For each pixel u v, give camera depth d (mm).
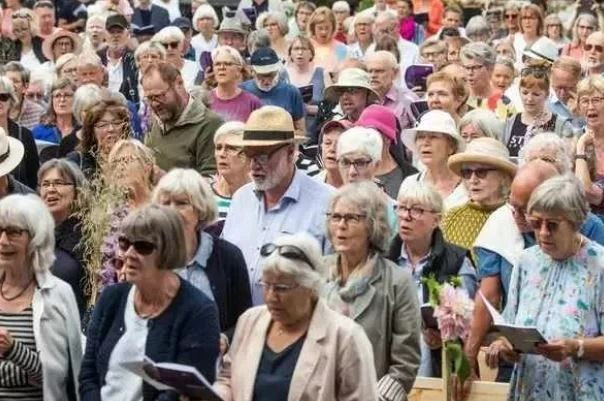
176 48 41250
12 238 20438
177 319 19219
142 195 24109
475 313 21188
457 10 50781
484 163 24891
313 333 18781
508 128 32312
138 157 24250
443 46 41594
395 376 20391
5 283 20656
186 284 19453
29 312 20516
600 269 19984
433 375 22016
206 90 37188
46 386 20469
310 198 23438
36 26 46719
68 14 52812
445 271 22891
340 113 35031
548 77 32312
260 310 19203
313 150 34406
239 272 21312
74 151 30047
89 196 24234
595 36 41031
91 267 23672
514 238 22656
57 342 20562
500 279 22703
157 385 18484
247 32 46969
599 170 28703
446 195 27250
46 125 35125
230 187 26516
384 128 28281
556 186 19953
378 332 20516
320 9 45781
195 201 21109
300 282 18547
